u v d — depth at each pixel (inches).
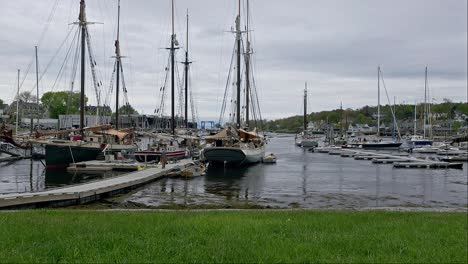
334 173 1878.7
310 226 511.2
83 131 1966.0
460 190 1384.1
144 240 403.5
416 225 540.4
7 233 427.8
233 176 1694.1
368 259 346.6
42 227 472.7
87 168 1708.9
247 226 492.1
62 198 944.3
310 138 5002.5
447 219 624.7
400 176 1784.0
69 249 356.2
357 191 1333.7
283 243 395.5
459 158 2669.8
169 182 1460.4
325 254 359.6
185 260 334.3
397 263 338.6
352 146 4114.2
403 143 4441.4
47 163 1745.8
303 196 1215.6
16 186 1350.9
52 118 5206.7
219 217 582.6
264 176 1716.3
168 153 2052.2
